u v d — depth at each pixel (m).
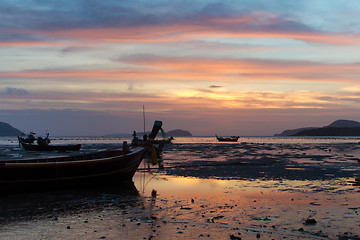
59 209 10.94
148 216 9.95
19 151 49.75
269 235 8.12
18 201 12.28
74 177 14.66
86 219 9.64
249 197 12.69
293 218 9.66
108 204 11.67
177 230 8.52
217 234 8.20
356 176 18.64
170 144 79.06
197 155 37.41
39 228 8.72
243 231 8.44
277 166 24.30
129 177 16.97
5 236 8.03
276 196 12.85
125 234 8.19
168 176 18.89
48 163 13.97
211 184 15.93
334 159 31.61
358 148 61.97
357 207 10.98
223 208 10.90
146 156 32.88
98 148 59.47
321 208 10.85
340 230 8.51
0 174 13.17
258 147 64.25
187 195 13.18
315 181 16.75
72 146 52.44
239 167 23.61
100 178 15.43
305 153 42.94
